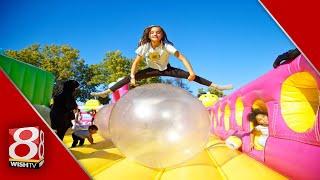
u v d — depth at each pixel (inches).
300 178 89.4
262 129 133.3
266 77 120.8
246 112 156.9
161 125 94.0
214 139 228.7
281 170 100.3
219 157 131.3
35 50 631.8
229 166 114.4
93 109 319.6
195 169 104.1
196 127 96.3
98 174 102.2
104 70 672.4
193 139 96.0
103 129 187.0
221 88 138.3
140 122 94.7
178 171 103.3
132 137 95.7
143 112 95.3
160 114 94.7
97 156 125.3
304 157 86.0
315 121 83.4
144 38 135.3
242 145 143.4
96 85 665.0
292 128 96.6
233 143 144.8
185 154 97.7
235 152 143.9
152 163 99.2
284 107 104.9
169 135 94.1
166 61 137.7
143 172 103.1
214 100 329.4
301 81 98.2
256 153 123.6
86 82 663.1
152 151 95.8
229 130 203.5
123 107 99.8
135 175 99.7
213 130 281.3
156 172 105.7
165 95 99.3
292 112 101.2
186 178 96.0
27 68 176.1
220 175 103.4
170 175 100.8
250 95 145.6
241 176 99.4
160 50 134.9
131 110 97.2
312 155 83.1
